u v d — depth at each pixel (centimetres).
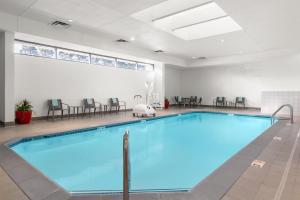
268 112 933
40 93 684
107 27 610
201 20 589
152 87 1108
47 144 460
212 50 932
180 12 529
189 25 625
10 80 536
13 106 546
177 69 1368
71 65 770
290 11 474
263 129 649
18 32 533
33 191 212
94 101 835
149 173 312
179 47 873
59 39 618
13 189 218
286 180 229
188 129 648
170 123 752
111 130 602
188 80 1375
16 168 271
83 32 665
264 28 606
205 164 351
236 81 1175
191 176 303
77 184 276
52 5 459
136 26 600
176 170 325
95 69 853
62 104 742
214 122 777
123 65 973
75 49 754
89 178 295
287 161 290
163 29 629
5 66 525
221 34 673
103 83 886
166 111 977
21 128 526
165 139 521
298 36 691
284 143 389
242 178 234
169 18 600
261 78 1082
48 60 703
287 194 198
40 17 536
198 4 486
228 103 1210
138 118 738
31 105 631
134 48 863
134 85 1029
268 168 264
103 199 194
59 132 490
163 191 218
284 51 891
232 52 977
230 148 444
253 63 1105
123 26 600
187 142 493
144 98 1085
